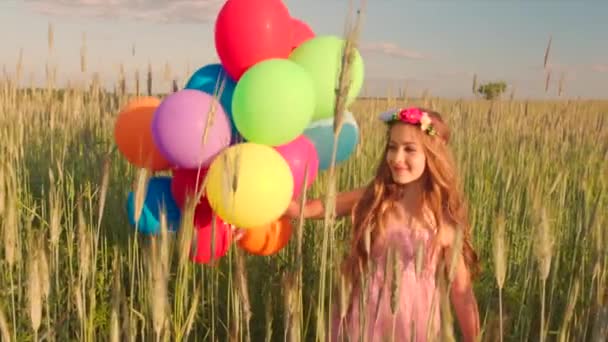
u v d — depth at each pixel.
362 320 2.14
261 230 3.50
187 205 2.76
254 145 3.09
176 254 3.78
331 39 3.57
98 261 4.32
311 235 4.34
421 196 2.93
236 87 3.19
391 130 2.97
